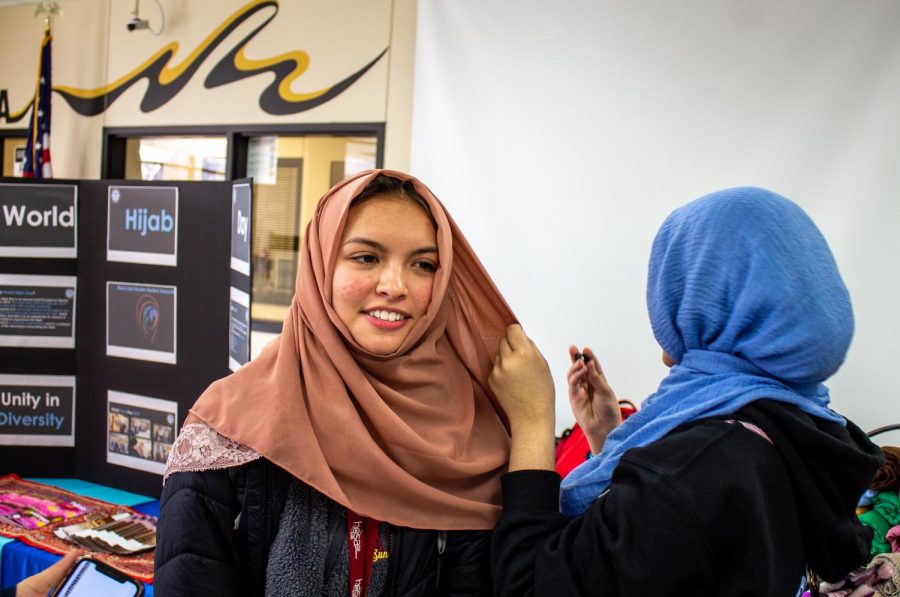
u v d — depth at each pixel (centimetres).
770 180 258
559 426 301
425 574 101
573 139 296
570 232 298
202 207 213
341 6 380
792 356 86
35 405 242
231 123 413
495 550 96
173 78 430
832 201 247
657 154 280
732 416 87
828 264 90
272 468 98
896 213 238
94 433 240
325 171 412
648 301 105
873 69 240
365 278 99
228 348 212
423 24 322
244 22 405
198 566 90
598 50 289
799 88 253
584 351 132
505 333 116
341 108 382
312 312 102
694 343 97
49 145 442
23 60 493
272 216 423
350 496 98
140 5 437
